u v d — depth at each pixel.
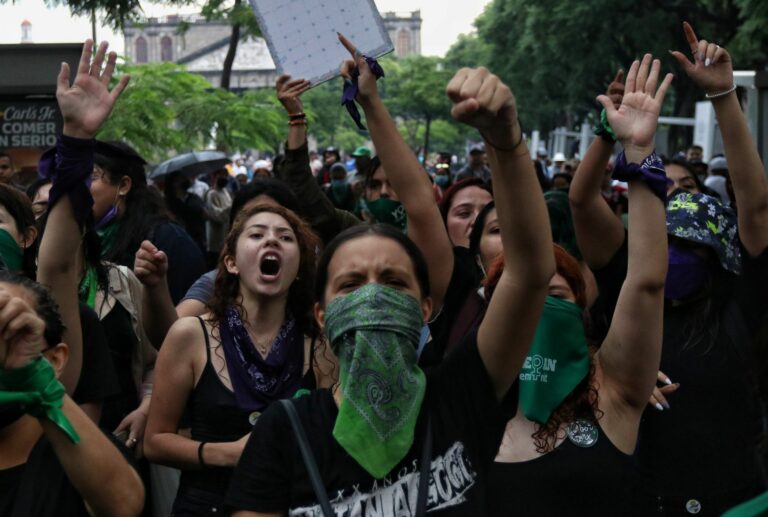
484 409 2.74
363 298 2.68
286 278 3.96
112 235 5.85
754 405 4.06
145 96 18.61
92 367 3.94
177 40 135.38
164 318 4.53
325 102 84.50
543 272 2.68
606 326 4.25
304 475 2.63
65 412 2.75
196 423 3.91
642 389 3.34
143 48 135.88
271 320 4.01
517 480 3.30
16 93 11.65
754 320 4.27
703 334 4.15
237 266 3.98
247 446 2.71
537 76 44.03
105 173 5.66
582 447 3.33
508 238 2.66
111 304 4.64
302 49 4.92
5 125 11.88
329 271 2.82
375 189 6.44
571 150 66.69
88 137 3.22
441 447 2.67
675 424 4.08
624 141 3.17
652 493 3.94
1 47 11.59
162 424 3.90
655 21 36.59
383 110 3.60
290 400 2.73
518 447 3.35
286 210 4.07
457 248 4.81
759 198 4.29
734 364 4.13
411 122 99.88
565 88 44.44
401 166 3.60
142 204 5.91
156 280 4.44
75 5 15.04
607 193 10.23
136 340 4.71
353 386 2.63
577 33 39.00
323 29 4.90
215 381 3.89
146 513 4.52
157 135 18.84
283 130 21.77
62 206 3.29
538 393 3.34
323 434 2.66
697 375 4.11
